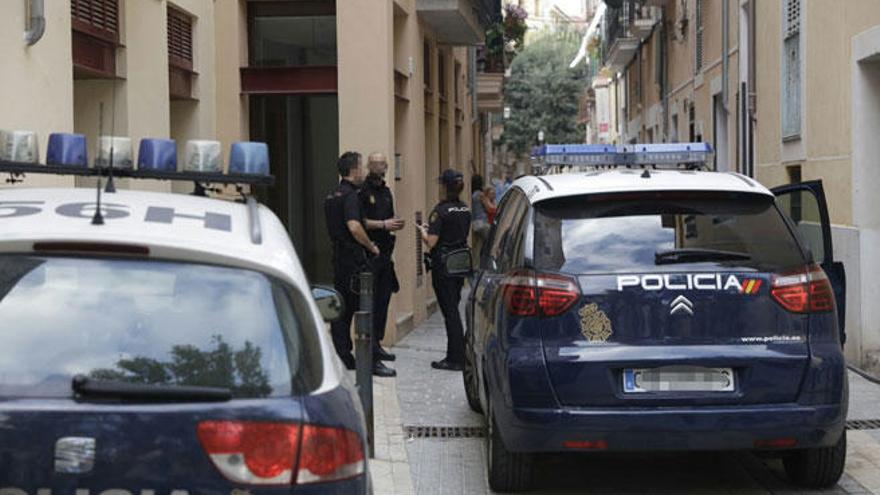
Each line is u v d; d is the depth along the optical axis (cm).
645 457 787
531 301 634
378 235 1098
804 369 627
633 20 2928
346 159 1078
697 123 2159
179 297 378
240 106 1346
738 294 629
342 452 361
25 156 515
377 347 1111
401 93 1450
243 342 371
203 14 1279
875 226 1099
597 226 654
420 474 746
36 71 831
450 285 1144
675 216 654
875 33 1033
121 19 1021
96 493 329
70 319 367
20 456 328
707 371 622
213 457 339
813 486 698
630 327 627
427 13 1535
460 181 1146
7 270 374
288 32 1391
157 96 1104
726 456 788
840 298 792
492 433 684
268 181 520
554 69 6112
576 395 621
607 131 4797
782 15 1379
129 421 336
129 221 402
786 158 1375
